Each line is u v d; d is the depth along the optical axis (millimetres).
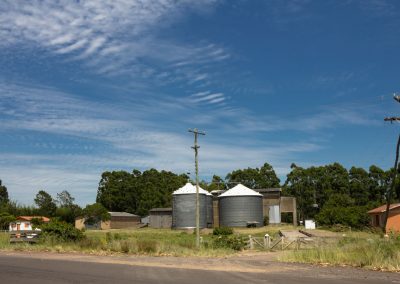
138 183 137250
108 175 141750
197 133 39469
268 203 82500
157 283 12078
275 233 59812
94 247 26750
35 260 19297
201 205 75250
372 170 117188
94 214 103312
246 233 61594
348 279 12992
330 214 68062
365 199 114562
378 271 15336
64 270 15234
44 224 31328
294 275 14055
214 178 136500
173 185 133125
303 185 120562
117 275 13875
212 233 60406
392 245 18328
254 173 135750
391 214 54844
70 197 112375
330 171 120750
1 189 140125
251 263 18922
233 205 74500
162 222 94250
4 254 23266
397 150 26719
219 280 12734
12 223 84000
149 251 25062
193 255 24828
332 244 23078
